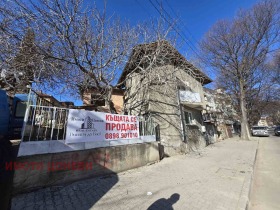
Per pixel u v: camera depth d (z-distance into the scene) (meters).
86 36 6.81
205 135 14.52
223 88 25.08
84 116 5.07
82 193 3.90
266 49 19.45
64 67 7.40
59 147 4.34
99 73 8.17
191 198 3.80
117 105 13.98
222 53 20.56
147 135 7.54
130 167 6.13
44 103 5.70
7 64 6.23
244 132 20.50
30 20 5.68
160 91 10.45
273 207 3.66
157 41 8.23
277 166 7.16
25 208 3.12
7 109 5.33
